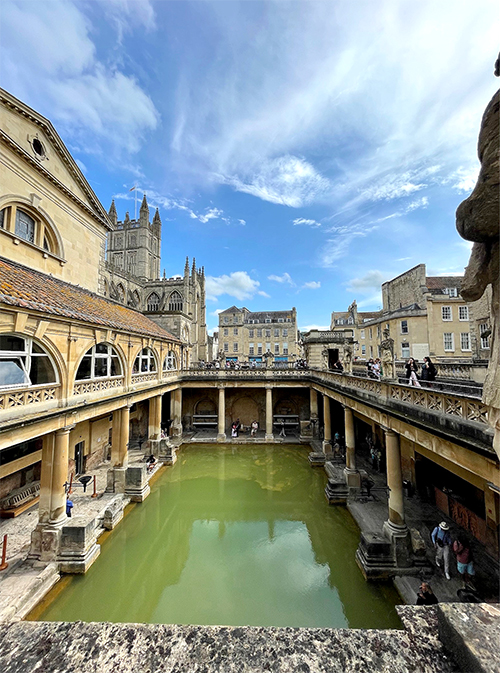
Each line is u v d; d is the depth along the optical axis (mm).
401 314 33906
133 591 10922
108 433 22625
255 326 70688
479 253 3443
